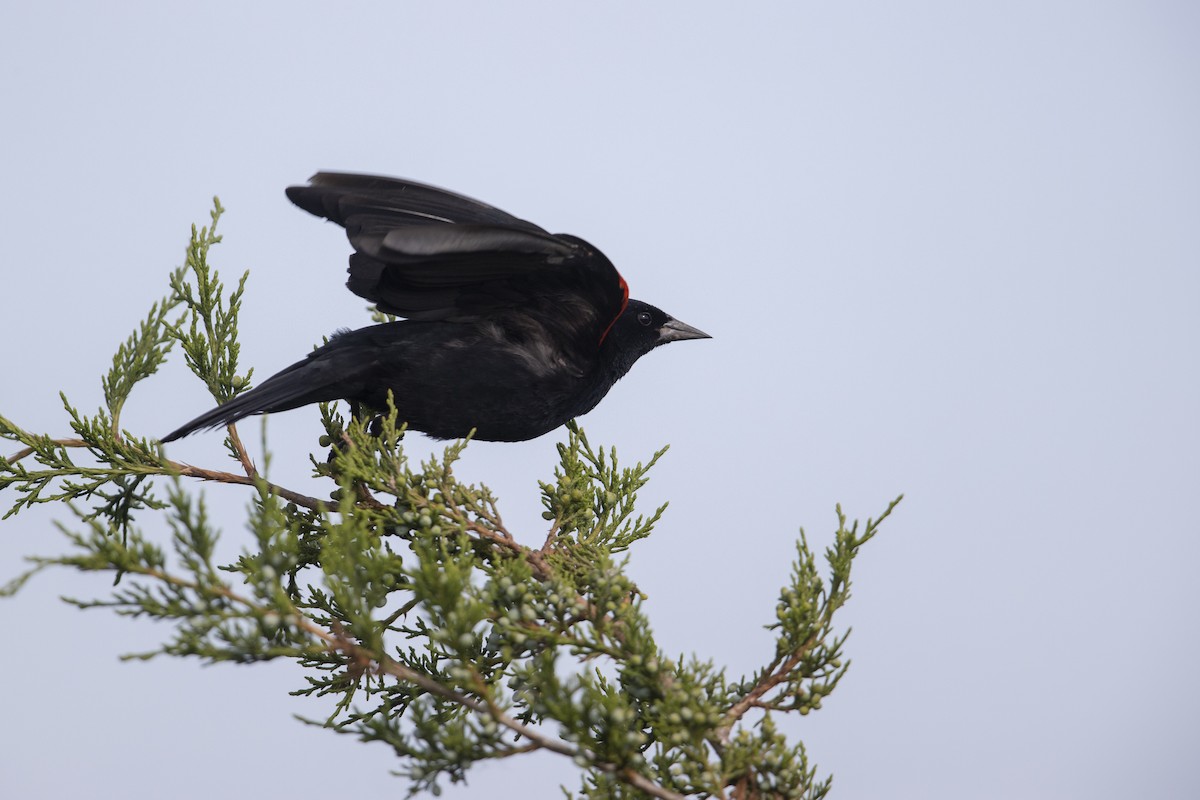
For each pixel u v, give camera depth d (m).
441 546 9.05
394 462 9.36
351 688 9.22
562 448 10.66
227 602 6.98
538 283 11.23
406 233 8.83
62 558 6.64
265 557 6.97
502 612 8.09
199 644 6.79
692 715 7.33
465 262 10.73
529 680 7.37
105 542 6.68
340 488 9.86
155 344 10.68
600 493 10.45
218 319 11.31
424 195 11.31
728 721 7.76
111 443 10.16
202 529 6.81
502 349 11.30
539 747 6.97
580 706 6.97
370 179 11.30
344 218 11.30
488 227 9.12
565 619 8.10
